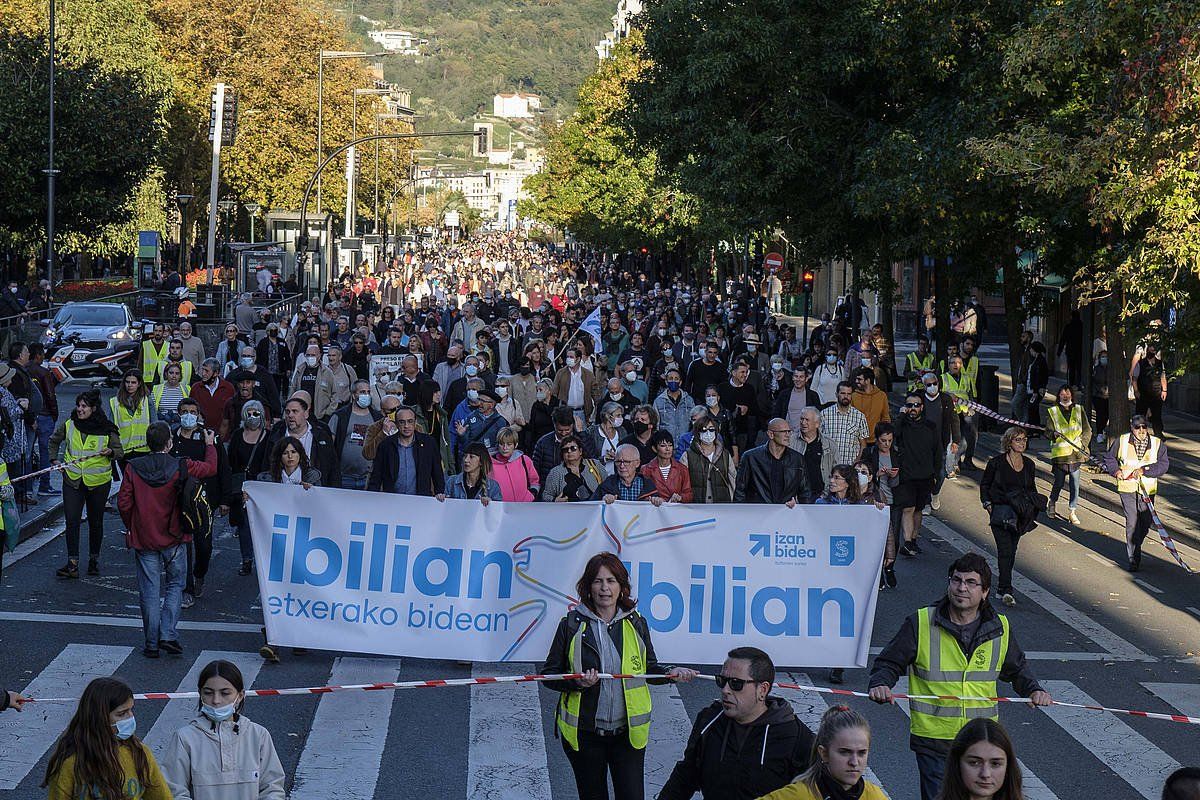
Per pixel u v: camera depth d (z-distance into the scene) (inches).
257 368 968.3
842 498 677.9
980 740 285.9
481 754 508.4
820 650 613.3
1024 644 678.5
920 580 808.3
